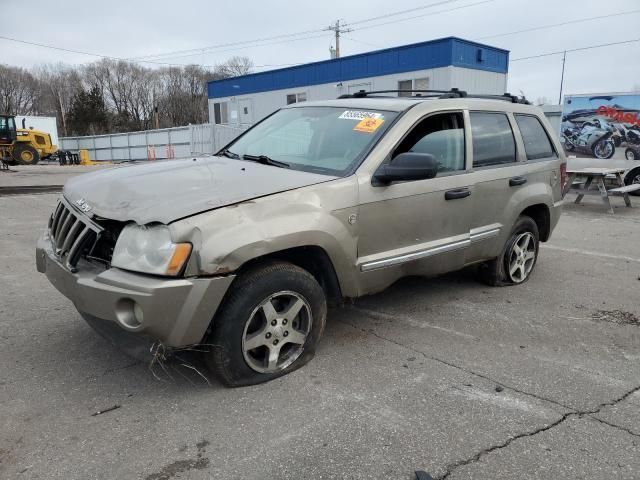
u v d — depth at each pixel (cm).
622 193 1205
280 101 2611
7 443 278
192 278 296
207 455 271
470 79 1991
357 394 333
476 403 326
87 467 260
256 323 339
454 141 454
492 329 445
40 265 367
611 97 1612
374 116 425
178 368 360
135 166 412
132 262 300
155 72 8088
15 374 351
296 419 304
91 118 6325
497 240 502
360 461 269
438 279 583
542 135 569
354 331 434
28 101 8531
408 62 2041
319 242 343
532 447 283
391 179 374
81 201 345
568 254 731
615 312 494
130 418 303
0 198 1248
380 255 391
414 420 306
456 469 265
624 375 368
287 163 408
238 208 315
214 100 3006
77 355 380
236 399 323
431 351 399
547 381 357
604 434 297
